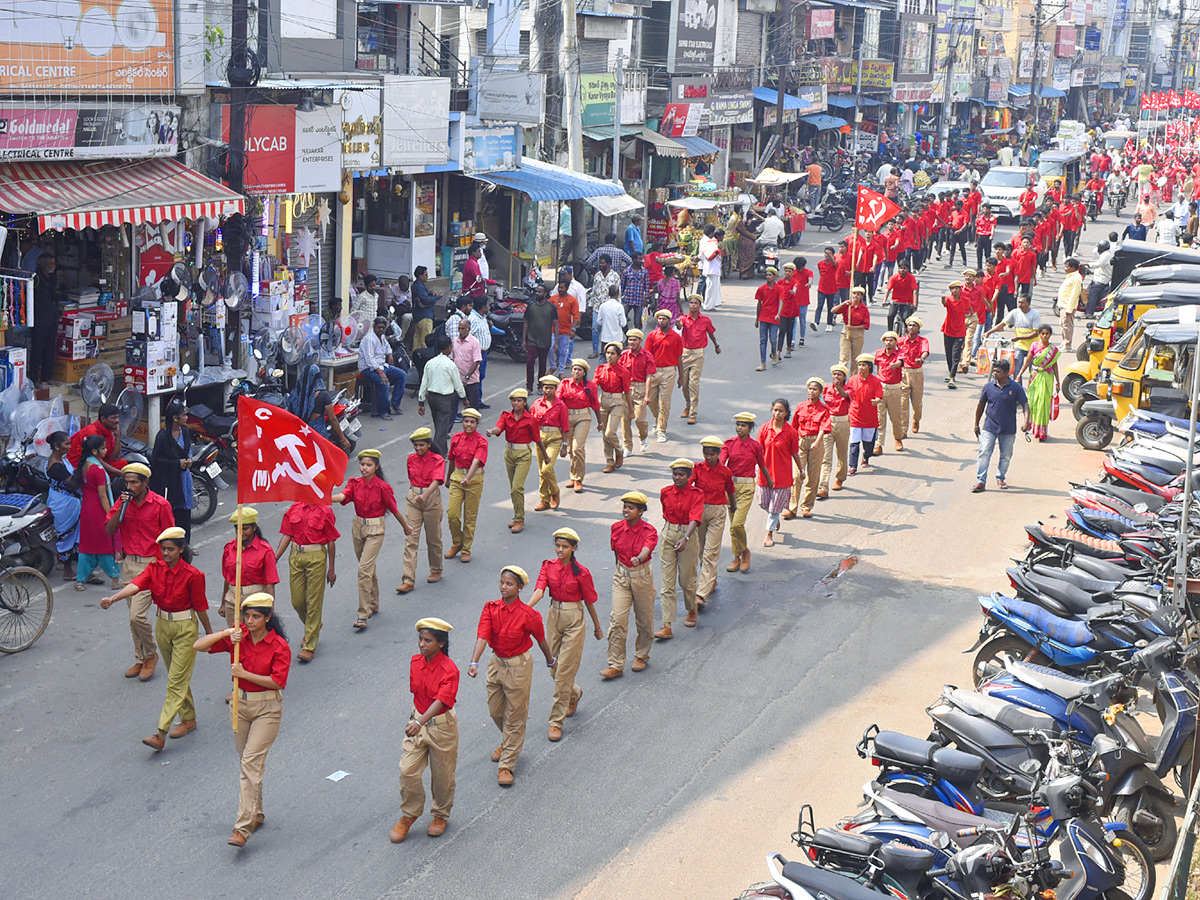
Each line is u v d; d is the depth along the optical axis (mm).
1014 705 9492
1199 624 10906
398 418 20312
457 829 9117
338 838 8953
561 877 8531
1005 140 76188
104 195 16469
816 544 15484
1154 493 14883
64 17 16469
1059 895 7535
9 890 8180
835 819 9305
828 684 11656
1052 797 8133
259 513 15820
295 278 21094
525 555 14711
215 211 17547
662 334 19125
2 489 14039
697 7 41844
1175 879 6730
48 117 16344
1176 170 54188
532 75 27000
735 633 12828
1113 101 111500
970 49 77250
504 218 30516
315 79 22219
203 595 10148
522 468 15258
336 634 12445
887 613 13375
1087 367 22266
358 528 12531
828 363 24984
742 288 33750
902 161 60344
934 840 7543
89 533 13055
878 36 64125
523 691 9672
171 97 18359
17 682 11141
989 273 27047
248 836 8844
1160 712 9641
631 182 38562
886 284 32469
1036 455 19516
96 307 17266
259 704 8906
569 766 10094
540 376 22891
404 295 23094
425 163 24734
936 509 16828
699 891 8391
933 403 22672
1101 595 11203
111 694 11023
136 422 16438
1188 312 18609
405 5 26531
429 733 8758
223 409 18000
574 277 28516
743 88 46906
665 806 9492
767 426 15250
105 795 9398
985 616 12516
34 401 15023
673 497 12523
